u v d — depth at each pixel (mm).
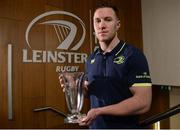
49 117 2492
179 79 2887
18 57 2307
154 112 3299
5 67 2225
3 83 2211
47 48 2494
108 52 1374
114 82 1316
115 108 1175
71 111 1355
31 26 2396
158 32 3113
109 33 1334
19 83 2307
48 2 2512
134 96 1223
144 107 1206
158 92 3389
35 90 2404
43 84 2455
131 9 3191
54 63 2537
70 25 2662
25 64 2348
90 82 1406
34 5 2420
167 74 3027
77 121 1252
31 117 2381
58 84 2553
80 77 1362
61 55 2588
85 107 2389
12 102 2262
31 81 2383
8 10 2258
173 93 3338
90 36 2809
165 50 3039
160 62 3105
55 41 2551
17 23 2309
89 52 2795
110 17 1318
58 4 2582
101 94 1347
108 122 1312
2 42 2217
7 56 2236
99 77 1375
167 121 3201
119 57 1328
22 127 2320
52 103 2504
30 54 2383
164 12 3031
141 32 3303
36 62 2420
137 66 1271
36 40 2426
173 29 2934
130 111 1178
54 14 2551
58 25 2576
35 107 2400
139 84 1245
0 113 2199
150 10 3203
